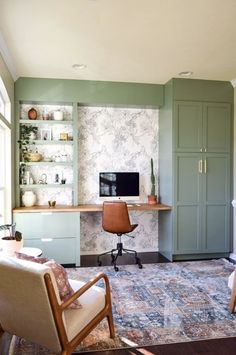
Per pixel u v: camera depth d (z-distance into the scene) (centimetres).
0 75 299
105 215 384
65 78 411
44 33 271
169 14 239
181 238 421
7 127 361
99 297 206
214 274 361
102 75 399
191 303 279
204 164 427
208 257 438
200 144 425
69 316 183
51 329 167
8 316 186
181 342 216
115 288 313
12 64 352
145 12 236
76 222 397
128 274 360
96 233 457
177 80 415
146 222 471
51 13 237
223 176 434
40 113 435
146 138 469
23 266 160
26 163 412
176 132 418
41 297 159
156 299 287
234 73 395
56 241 393
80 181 452
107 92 426
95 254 455
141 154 468
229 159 435
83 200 453
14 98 402
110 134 459
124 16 242
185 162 421
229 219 437
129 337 222
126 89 431
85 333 186
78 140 450
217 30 268
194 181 425
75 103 420
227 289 313
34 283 157
